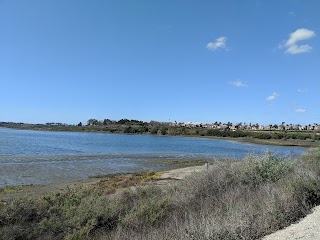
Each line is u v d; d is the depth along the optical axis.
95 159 44.72
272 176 12.52
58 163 38.25
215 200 10.49
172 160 46.00
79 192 10.96
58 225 8.23
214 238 6.43
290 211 8.17
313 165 13.93
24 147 64.75
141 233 8.38
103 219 9.28
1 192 19.92
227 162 14.16
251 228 6.99
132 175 29.08
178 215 9.68
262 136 153.62
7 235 7.37
